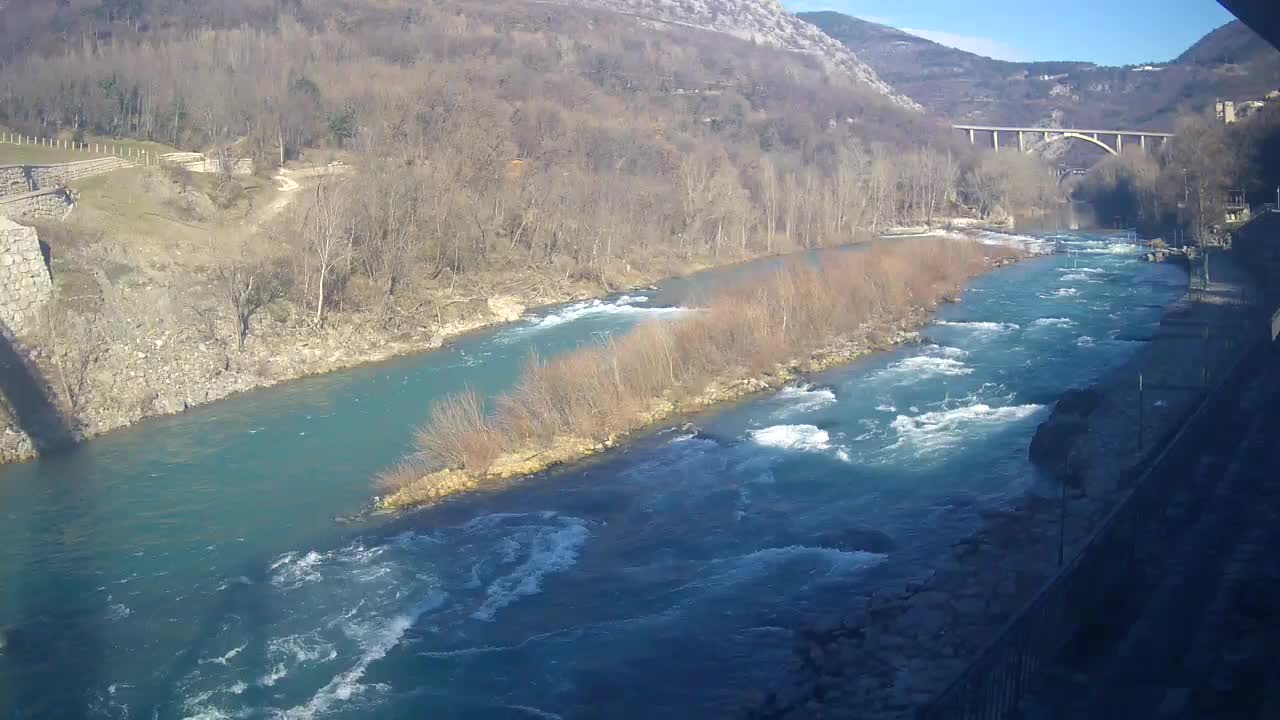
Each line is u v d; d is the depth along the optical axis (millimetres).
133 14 176375
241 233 84812
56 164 84250
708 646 30172
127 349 63875
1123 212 163875
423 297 86250
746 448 49406
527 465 47375
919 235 150750
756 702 26594
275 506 43469
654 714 26625
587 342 75375
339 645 31250
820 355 67500
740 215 128250
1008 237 142875
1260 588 25922
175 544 39500
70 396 57344
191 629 32438
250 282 72750
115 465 49906
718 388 59656
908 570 34250
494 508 42625
